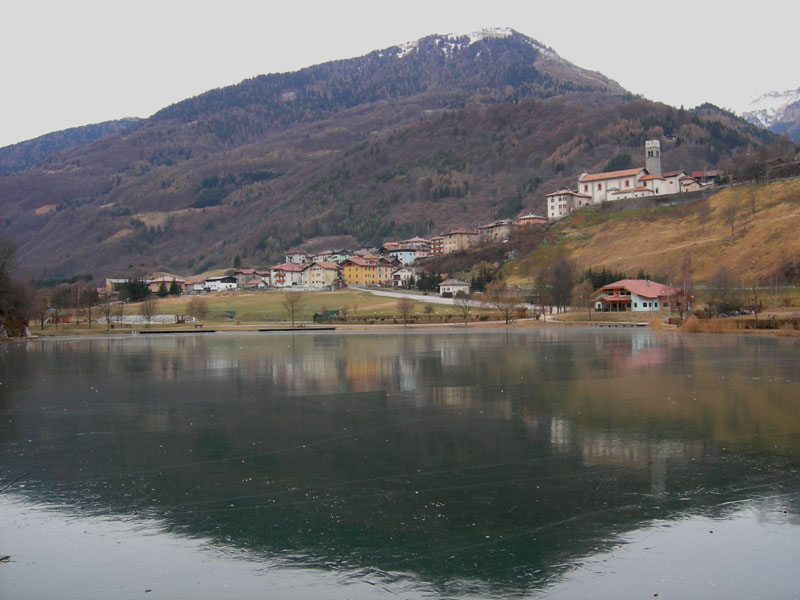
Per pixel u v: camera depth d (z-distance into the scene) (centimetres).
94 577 1670
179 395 4353
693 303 14262
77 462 2670
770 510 2070
